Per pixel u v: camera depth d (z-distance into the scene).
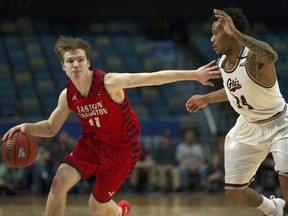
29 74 14.51
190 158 11.34
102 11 18.12
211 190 11.25
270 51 4.11
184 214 7.87
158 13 18.33
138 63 15.52
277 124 4.55
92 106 4.47
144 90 14.17
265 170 11.23
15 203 9.58
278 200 5.02
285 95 13.76
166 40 18.88
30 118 12.44
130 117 4.59
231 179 4.73
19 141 4.58
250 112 4.55
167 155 11.37
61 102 4.66
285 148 4.48
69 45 4.41
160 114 13.43
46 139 11.02
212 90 14.70
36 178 10.80
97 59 15.36
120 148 4.63
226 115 13.89
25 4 17.58
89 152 4.62
